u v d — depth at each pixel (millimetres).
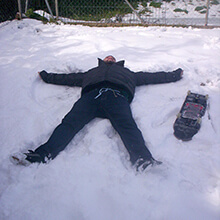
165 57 4617
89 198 2312
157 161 2549
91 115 3068
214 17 7141
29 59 4684
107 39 5480
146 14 7395
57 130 2816
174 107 3338
